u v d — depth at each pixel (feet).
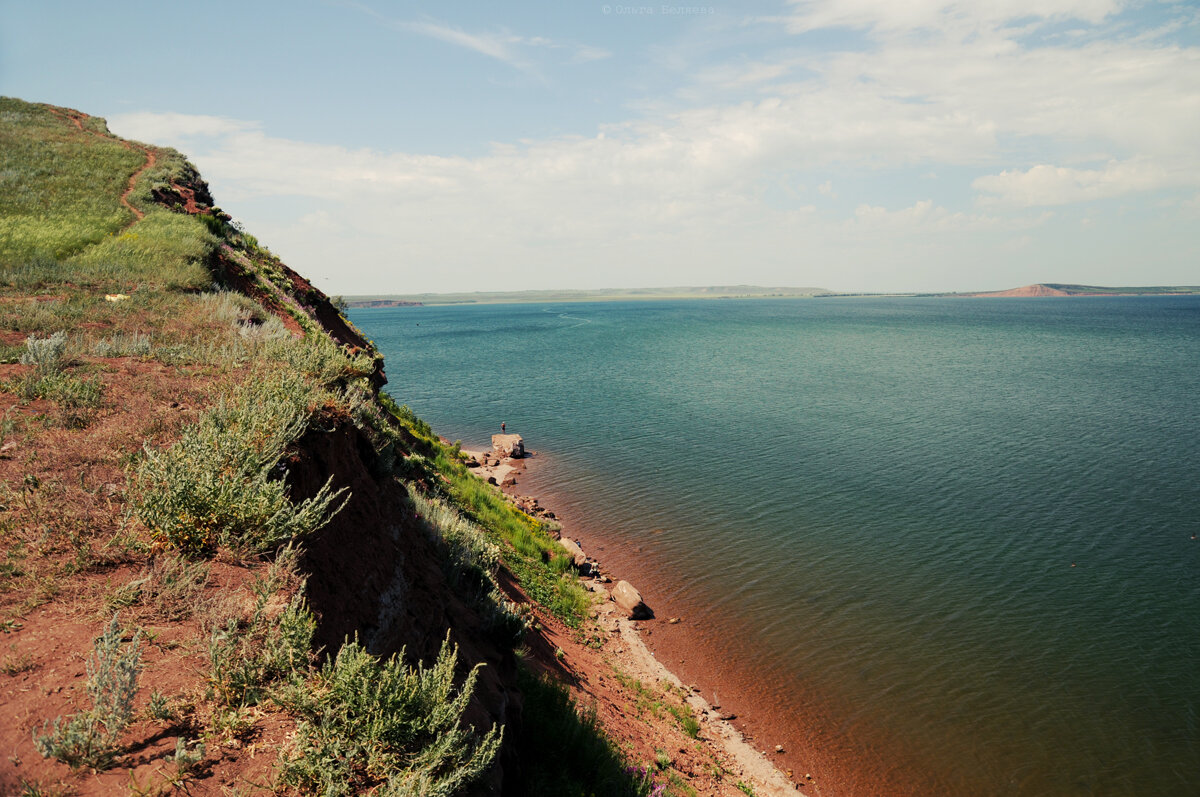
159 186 108.99
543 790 28.68
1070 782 51.37
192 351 41.04
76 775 13.21
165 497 20.85
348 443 31.24
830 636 71.10
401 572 30.91
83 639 16.51
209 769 14.33
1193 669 64.59
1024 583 82.99
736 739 54.90
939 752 54.44
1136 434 163.02
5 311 45.93
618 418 190.60
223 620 18.21
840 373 285.84
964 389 238.27
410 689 17.58
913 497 116.37
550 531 94.22
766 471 133.80
